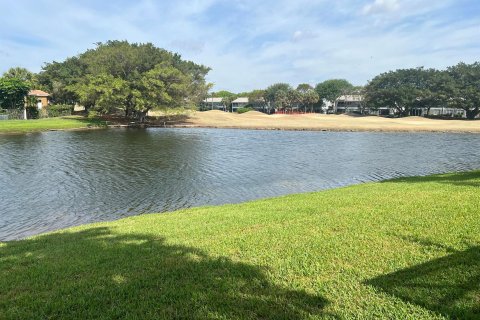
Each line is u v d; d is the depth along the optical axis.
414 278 4.29
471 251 4.96
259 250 5.50
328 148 32.28
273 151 29.78
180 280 4.52
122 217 12.06
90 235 7.53
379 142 37.91
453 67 90.94
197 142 36.00
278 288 4.20
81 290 4.34
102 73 56.28
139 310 3.79
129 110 61.25
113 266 5.18
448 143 37.38
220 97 150.62
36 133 43.38
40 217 12.08
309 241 5.79
